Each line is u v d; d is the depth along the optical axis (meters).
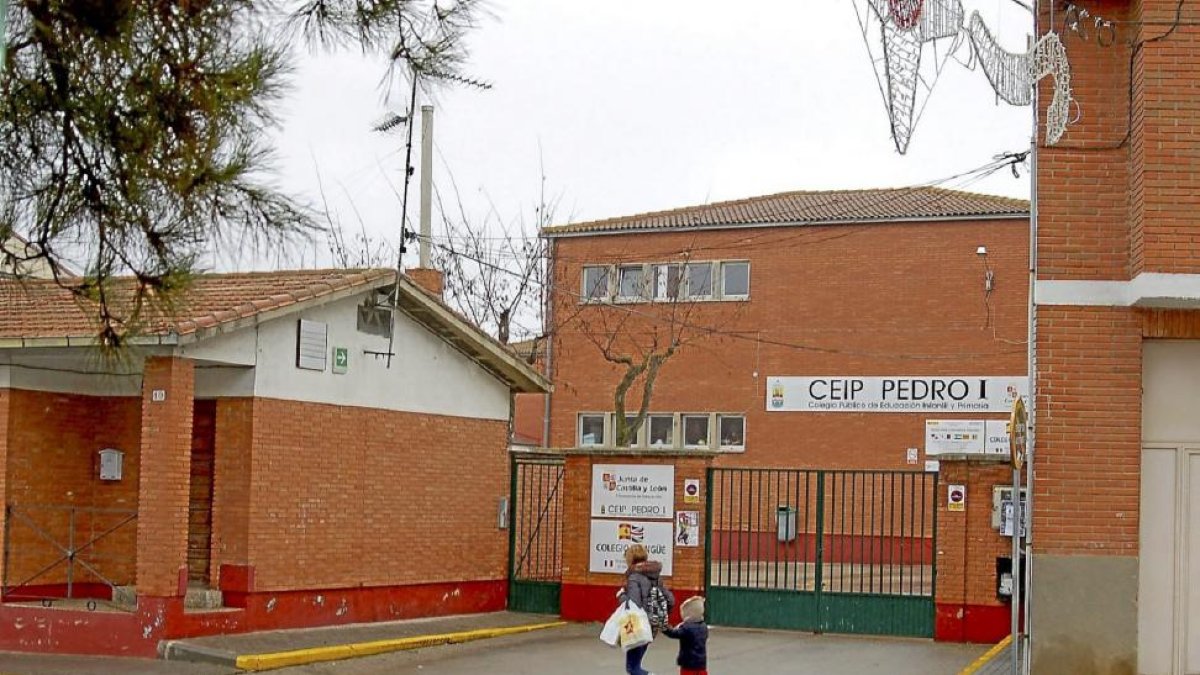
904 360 37.50
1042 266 15.61
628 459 22.78
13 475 18.56
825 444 37.91
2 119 8.23
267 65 8.34
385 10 8.46
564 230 40.59
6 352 18.00
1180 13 14.84
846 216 38.22
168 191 8.27
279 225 8.46
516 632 21.42
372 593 20.52
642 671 15.51
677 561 22.34
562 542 23.31
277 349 18.77
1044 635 15.35
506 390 23.84
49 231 8.40
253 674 16.48
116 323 8.89
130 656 17.08
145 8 8.33
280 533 18.78
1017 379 36.62
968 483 20.80
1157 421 15.65
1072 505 15.41
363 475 20.38
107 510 18.44
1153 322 15.45
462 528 22.62
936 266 37.50
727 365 39.03
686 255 39.59
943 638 20.69
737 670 17.83
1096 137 15.63
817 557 21.81
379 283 20.30
